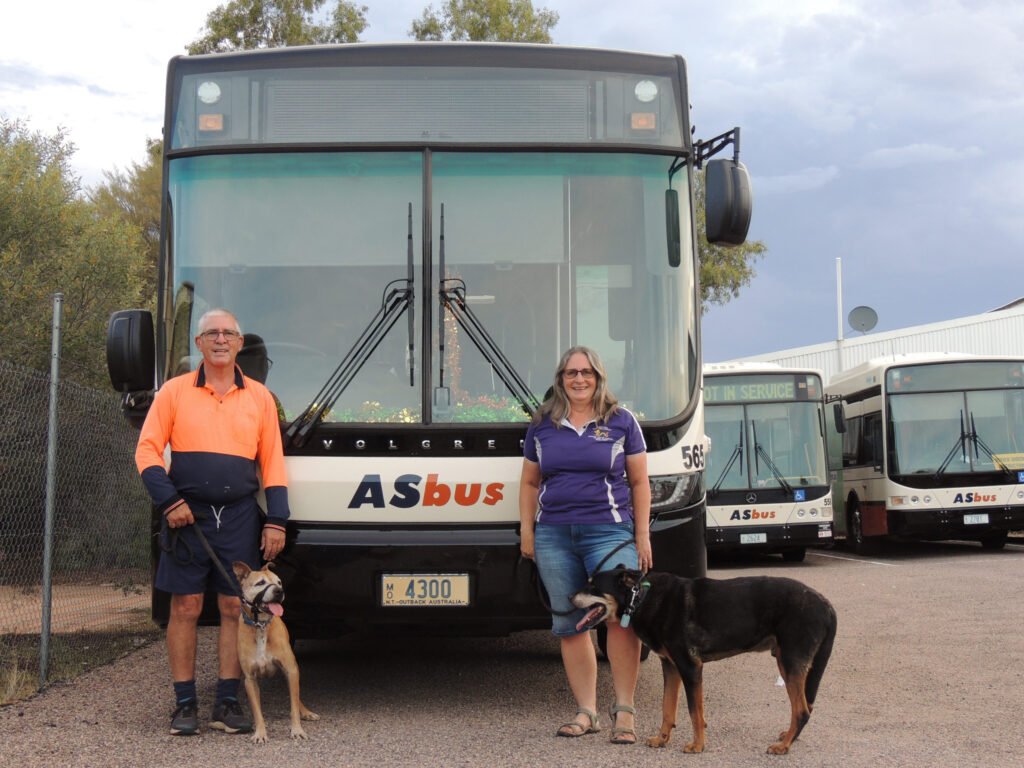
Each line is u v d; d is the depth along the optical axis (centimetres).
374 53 720
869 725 654
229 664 646
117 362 666
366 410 673
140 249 2042
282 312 694
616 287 705
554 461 623
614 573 596
